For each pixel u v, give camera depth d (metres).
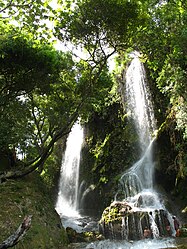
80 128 26.16
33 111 15.02
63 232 10.39
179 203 14.90
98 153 21.84
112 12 10.38
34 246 8.30
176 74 11.41
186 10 11.38
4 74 12.20
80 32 10.77
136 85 20.86
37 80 12.43
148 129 19.20
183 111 12.66
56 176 27.12
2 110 13.19
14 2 9.27
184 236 10.58
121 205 12.88
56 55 13.24
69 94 14.35
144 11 11.24
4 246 4.79
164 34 11.48
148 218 11.98
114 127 21.86
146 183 17.31
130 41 11.58
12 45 11.33
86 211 20.59
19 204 9.73
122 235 11.79
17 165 13.77
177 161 15.48
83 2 10.40
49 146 12.12
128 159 19.52
